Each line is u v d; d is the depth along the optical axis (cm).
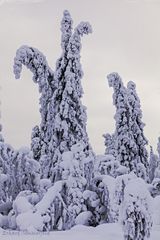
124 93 3812
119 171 2091
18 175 2086
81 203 1869
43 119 3195
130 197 1275
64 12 3197
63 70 3133
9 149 2205
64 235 1468
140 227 1266
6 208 1998
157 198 1708
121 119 3759
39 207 1722
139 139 3762
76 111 3050
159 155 4316
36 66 3103
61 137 3006
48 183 2108
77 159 1883
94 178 1944
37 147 3158
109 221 1833
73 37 3142
